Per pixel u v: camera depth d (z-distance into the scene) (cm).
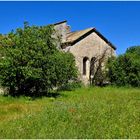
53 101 2620
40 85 3172
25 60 3028
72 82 4312
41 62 3069
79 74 4756
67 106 2055
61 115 1700
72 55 4369
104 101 2380
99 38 5062
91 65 4969
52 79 3247
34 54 3028
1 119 1803
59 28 4853
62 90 3800
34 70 3014
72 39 4819
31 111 1994
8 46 3170
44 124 1523
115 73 4628
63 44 4791
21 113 1972
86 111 1822
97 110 1847
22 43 3078
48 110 1905
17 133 1376
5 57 3069
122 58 4609
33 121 1602
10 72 3023
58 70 3266
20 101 2706
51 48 3312
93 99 2588
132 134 1304
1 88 3222
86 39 4925
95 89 4016
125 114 1723
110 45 5150
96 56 5009
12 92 3134
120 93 3284
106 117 1639
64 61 3512
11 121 1691
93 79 4912
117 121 1543
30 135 1327
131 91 3594
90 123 1514
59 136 1291
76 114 1733
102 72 4866
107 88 4194
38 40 3123
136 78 4453
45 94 3194
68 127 1441
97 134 1312
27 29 3209
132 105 2097
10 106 2314
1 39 3441
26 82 3108
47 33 3281
